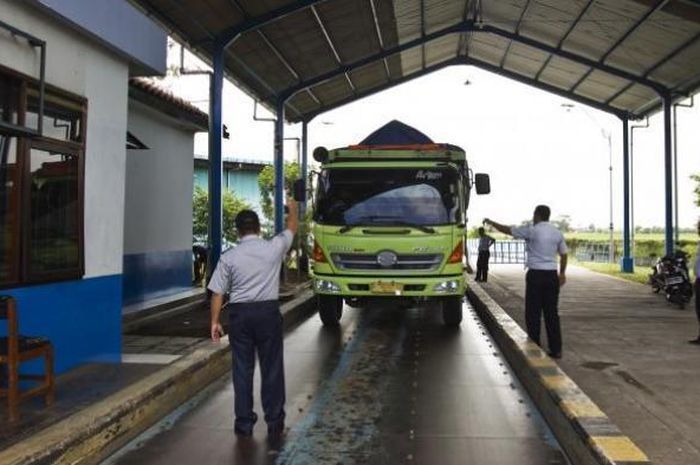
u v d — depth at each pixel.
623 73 21.75
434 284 11.38
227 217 27.17
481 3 19.92
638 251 37.72
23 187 6.61
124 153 8.41
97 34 7.42
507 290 19.25
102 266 7.96
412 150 11.95
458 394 7.68
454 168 11.77
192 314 12.88
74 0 6.94
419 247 11.41
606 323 12.01
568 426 5.63
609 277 24.11
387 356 9.98
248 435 6.17
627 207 27.75
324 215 11.78
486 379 8.45
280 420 6.25
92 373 7.25
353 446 5.90
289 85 21.31
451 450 5.79
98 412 5.71
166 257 14.91
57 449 4.92
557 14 18.50
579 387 7.08
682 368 8.15
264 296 6.22
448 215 11.55
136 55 8.34
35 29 6.71
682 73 20.31
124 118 8.40
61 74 7.14
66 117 7.28
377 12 17.52
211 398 7.51
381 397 7.56
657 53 19.22
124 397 6.17
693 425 5.82
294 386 8.11
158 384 6.71
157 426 6.46
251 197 37.31
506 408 7.11
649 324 11.86
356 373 8.83
